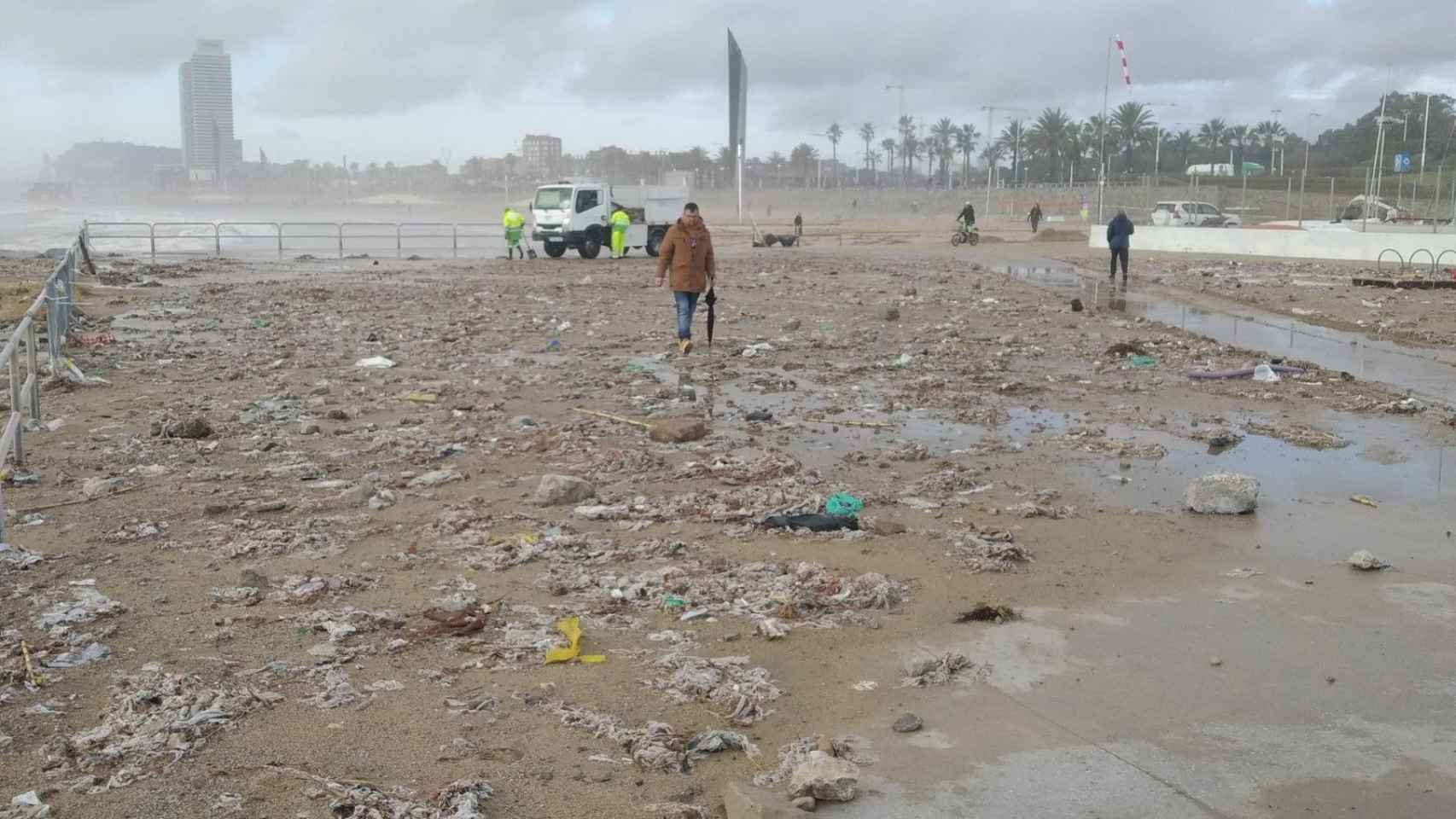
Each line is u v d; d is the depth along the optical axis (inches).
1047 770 171.3
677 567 261.1
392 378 541.3
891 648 218.7
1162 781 168.1
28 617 224.4
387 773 166.7
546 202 1573.6
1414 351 637.9
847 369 571.8
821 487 336.2
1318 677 204.8
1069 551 280.4
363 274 1247.5
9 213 7253.9
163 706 183.9
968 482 345.7
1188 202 2146.9
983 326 764.0
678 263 623.2
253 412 447.8
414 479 343.0
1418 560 273.4
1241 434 419.2
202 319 789.9
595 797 161.5
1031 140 5595.5
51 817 151.3
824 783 160.2
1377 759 174.6
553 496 319.3
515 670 205.5
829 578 253.9
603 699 193.8
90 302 878.4
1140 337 701.9
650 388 515.2
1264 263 1434.5
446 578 255.4
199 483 338.6
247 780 163.3
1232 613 238.1
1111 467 370.0
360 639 217.6
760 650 217.0
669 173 1899.6
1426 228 1658.5
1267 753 176.4
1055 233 2182.6
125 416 440.5
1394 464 373.4
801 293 1016.9
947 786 166.4
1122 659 213.3
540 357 614.5
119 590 243.1
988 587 253.6
